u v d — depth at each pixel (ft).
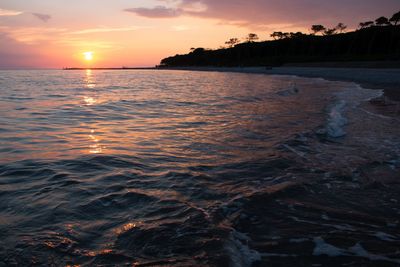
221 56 425.69
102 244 10.22
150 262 9.36
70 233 10.78
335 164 19.21
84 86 94.02
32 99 52.11
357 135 26.73
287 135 26.53
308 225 11.80
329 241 10.71
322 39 289.53
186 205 13.24
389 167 18.76
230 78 159.02
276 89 77.92
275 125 30.83
